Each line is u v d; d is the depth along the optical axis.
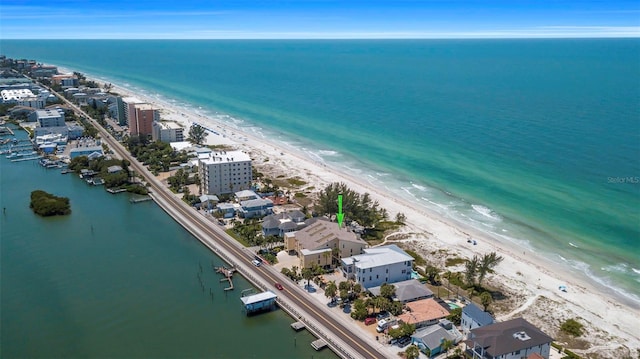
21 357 146.12
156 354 147.00
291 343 152.12
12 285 186.38
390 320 158.50
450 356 141.50
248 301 166.75
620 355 147.00
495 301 175.00
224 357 145.38
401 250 195.00
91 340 153.88
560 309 170.12
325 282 186.00
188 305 173.38
